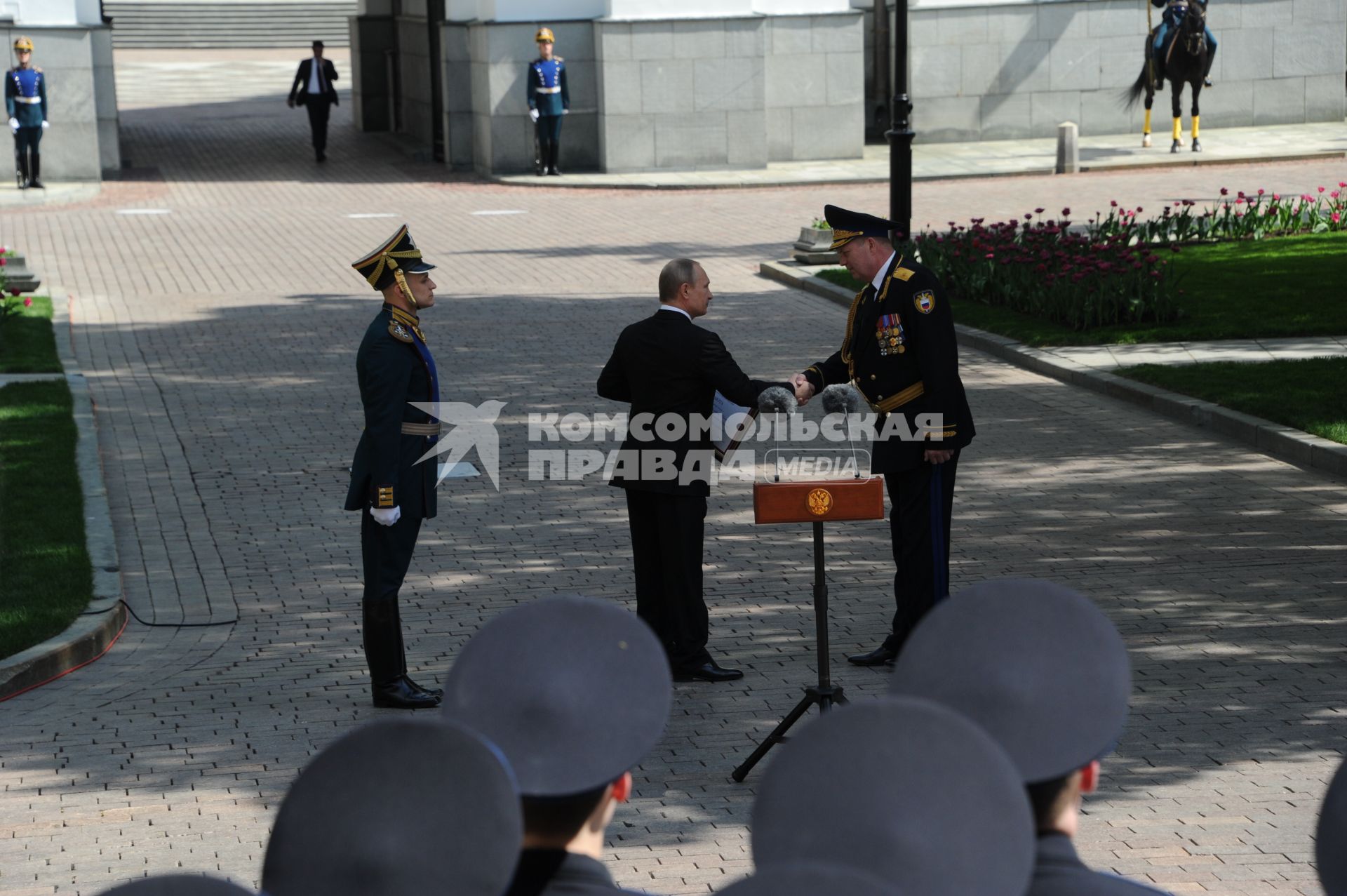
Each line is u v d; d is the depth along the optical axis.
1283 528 10.54
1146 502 11.30
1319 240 22.73
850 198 30.56
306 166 36.81
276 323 19.50
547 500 11.90
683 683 8.15
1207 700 7.56
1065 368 15.64
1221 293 18.98
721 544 10.65
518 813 2.17
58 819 6.56
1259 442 12.76
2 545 10.30
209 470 12.84
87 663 8.62
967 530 10.77
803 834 2.04
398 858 2.15
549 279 22.78
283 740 7.45
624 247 25.70
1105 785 6.64
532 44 33.81
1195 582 9.43
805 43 34.78
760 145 34.12
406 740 2.20
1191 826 6.21
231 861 6.14
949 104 37.09
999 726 2.40
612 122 33.66
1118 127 37.62
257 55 62.91
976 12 36.69
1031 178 31.83
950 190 30.48
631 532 8.38
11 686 8.11
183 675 8.41
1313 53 37.78
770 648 8.63
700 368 7.95
